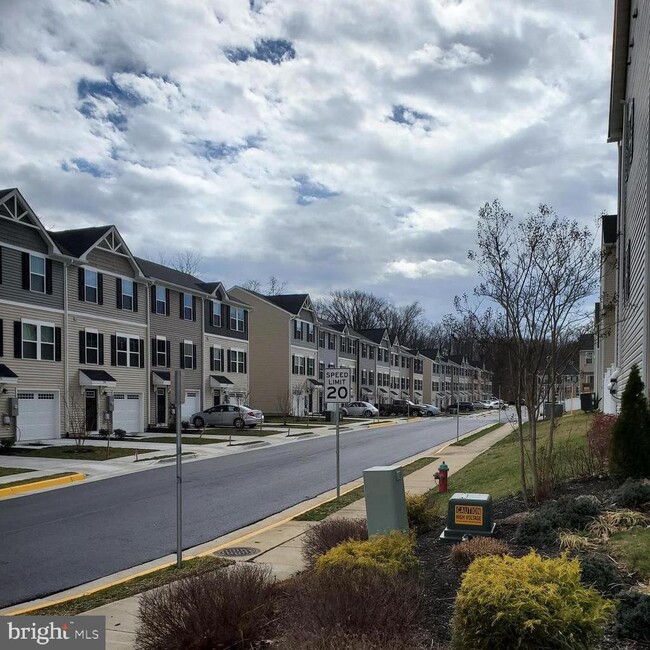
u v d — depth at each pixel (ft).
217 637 14.32
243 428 115.24
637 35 43.24
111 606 19.17
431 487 43.45
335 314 325.83
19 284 80.74
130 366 103.09
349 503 37.99
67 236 96.48
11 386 78.38
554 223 32.01
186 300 121.80
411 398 259.39
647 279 35.73
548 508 22.66
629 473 27.27
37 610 19.01
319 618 12.73
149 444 82.17
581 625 10.93
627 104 51.47
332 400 39.83
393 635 12.21
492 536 22.16
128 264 103.86
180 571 23.16
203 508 38.70
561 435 58.65
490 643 10.94
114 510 38.34
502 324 39.99
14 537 31.14
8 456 67.15
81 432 75.72
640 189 39.93
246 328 145.89
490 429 107.45
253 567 18.04
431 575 18.11
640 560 16.99
